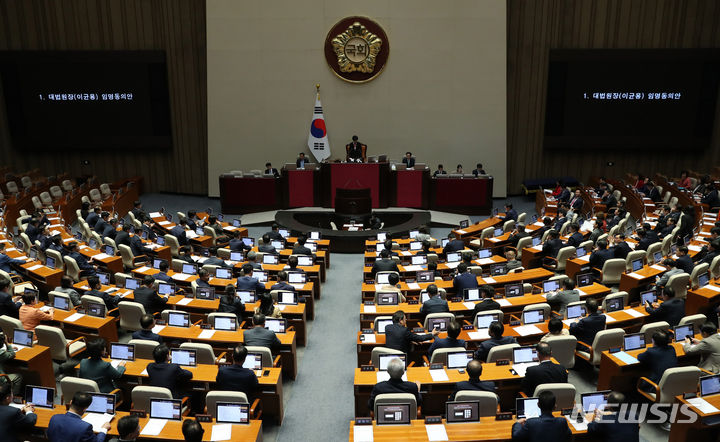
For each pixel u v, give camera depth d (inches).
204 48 885.8
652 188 753.6
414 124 871.7
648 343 333.4
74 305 403.5
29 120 903.7
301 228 685.3
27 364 316.5
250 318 397.4
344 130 876.0
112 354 311.7
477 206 791.7
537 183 891.4
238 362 281.7
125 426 217.9
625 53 849.5
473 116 868.0
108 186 856.9
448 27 840.9
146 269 486.9
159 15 881.5
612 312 374.9
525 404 248.2
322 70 856.9
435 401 292.2
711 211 688.4
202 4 871.7
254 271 463.2
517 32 866.1
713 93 854.5
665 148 881.5
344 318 472.4
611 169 920.3
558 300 391.5
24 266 490.6
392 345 320.8
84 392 247.8
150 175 951.6
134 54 881.5
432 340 327.0
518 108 892.0
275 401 310.0
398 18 840.3
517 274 465.4
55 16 887.1
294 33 848.9
